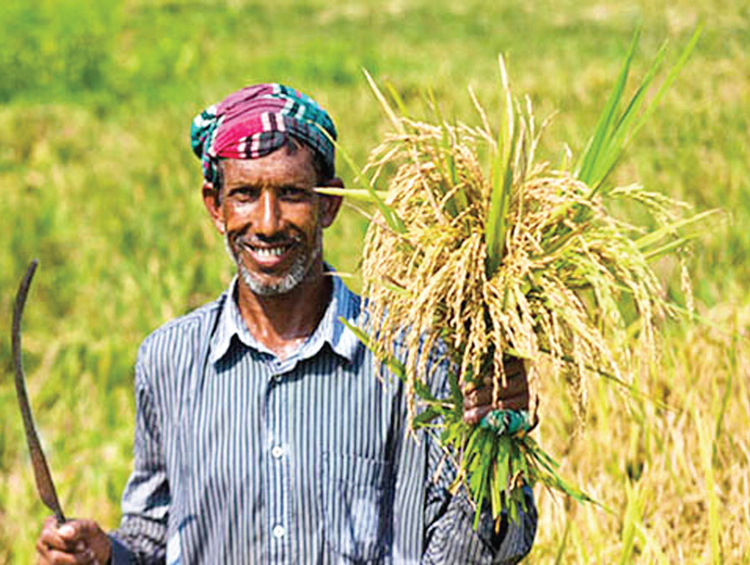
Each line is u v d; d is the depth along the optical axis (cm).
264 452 289
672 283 658
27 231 991
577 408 275
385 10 2358
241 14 2436
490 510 284
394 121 278
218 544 292
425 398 282
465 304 270
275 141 276
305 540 287
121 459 630
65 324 823
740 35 1382
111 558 303
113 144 1270
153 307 819
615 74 1234
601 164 278
